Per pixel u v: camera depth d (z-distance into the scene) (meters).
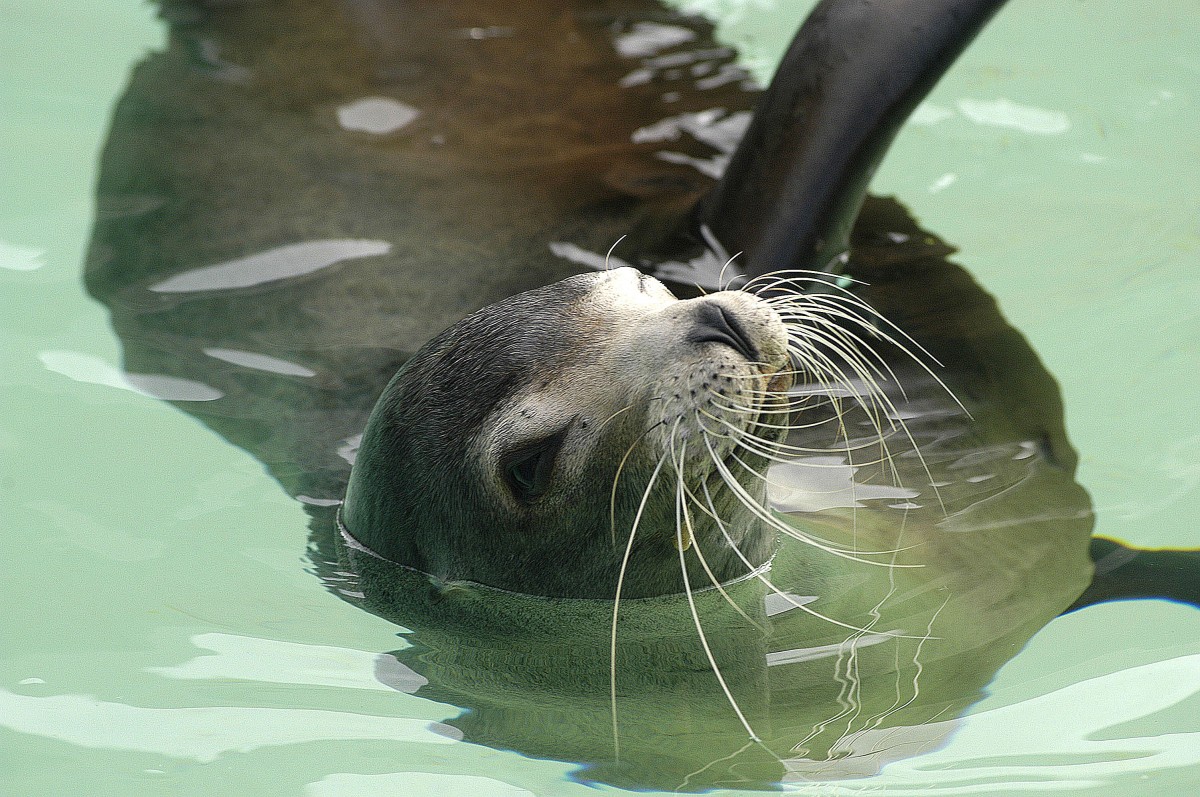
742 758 9.73
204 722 9.90
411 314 13.90
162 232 15.64
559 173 16.02
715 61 18.83
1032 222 16.03
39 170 17.23
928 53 13.36
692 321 10.11
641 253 14.27
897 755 9.62
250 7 19.38
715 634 10.85
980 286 14.62
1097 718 9.77
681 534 10.48
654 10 19.97
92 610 11.05
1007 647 10.64
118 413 13.38
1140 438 12.87
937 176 17.00
